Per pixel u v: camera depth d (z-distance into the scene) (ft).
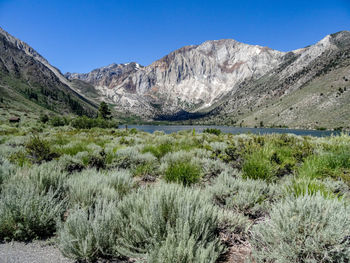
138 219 7.16
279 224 6.89
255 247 7.09
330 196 9.07
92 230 7.06
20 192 8.99
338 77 580.71
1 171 13.12
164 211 7.55
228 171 17.17
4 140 42.37
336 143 27.78
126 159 21.65
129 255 6.39
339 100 476.13
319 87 596.29
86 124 165.99
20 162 18.22
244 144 23.44
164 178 16.53
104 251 6.88
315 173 15.12
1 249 7.07
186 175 15.05
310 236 6.30
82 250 6.57
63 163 18.62
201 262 5.45
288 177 15.98
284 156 21.34
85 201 9.95
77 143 33.81
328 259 5.77
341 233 5.90
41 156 21.29
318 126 423.64
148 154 24.03
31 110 411.34
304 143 24.99
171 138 45.11
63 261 6.49
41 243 7.60
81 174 15.38
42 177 11.23
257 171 15.05
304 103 563.07
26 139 38.99
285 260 5.98
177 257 5.52
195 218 6.95
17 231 7.53
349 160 17.38
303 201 7.29
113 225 7.47
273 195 11.60
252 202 10.35
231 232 8.24
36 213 8.31
